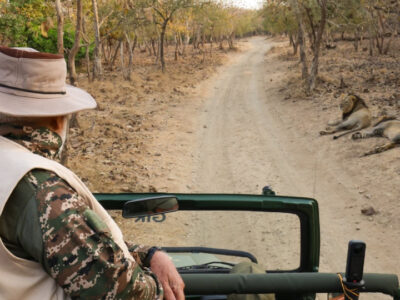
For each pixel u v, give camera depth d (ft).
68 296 4.14
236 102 89.45
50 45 119.44
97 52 105.50
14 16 93.61
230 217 9.30
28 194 3.91
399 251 24.79
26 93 4.39
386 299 18.93
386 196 31.86
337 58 143.95
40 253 3.85
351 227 28.45
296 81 102.27
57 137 4.63
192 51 244.22
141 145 52.54
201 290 5.99
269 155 48.55
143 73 133.49
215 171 44.06
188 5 131.34
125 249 4.70
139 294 4.18
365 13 96.78
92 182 37.29
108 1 107.45
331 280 6.07
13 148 4.26
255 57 217.97
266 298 7.76
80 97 4.81
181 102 87.86
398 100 62.69
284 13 130.82
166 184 39.27
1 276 3.88
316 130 55.98
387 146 41.81
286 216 8.98
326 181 37.81
